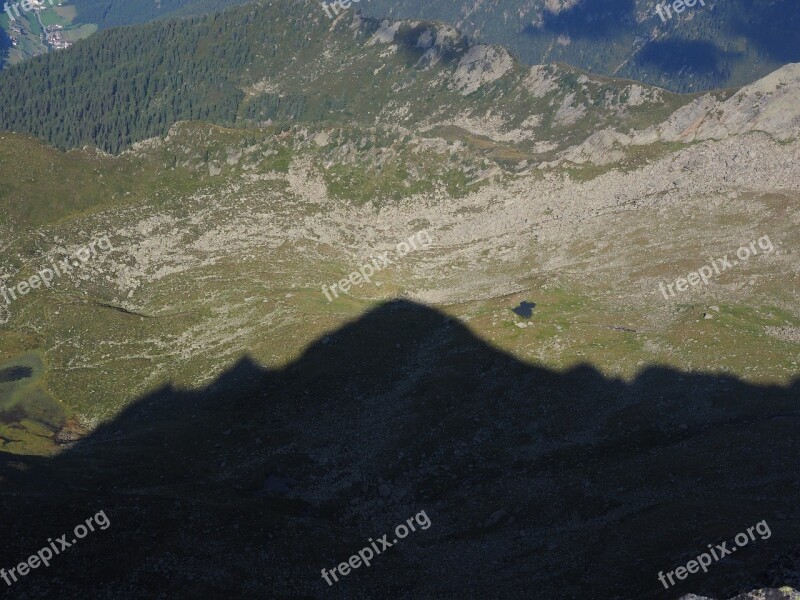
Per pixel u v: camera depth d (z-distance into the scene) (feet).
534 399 443.73
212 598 296.10
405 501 385.50
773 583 261.85
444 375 466.70
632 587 289.74
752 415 394.52
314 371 483.92
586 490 359.66
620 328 496.23
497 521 357.00
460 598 310.24
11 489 324.19
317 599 309.22
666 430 398.42
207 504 339.98
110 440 429.79
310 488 393.09
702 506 321.93
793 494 327.26
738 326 471.21
